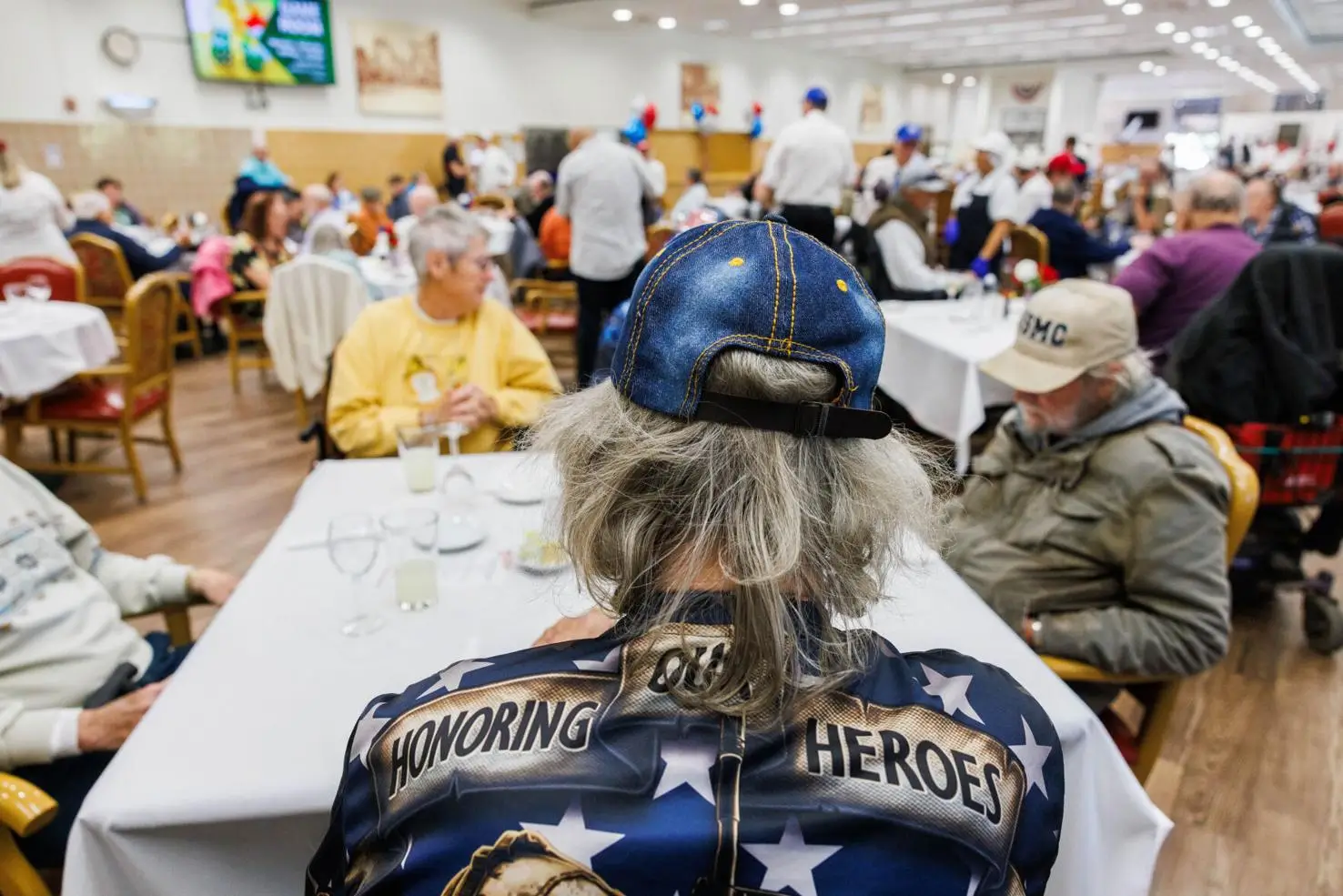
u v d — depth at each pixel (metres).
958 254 5.26
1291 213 4.40
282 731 0.85
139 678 1.25
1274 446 2.05
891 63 18.14
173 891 0.78
